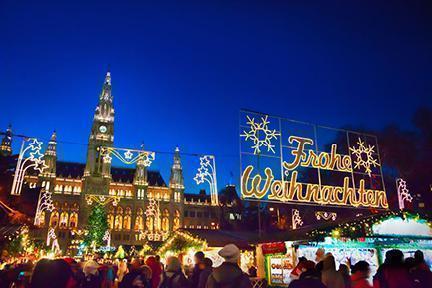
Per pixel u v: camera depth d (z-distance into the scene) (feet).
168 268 26.58
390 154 147.84
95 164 397.60
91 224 313.32
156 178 450.30
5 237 79.46
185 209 422.00
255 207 239.71
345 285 25.07
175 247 97.81
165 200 416.26
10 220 92.68
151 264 33.76
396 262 22.04
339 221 54.34
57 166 412.36
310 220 141.79
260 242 64.18
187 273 41.96
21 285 34.55
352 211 126.62
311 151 74.43
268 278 60.34
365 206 77.30
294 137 72.95
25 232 96.58
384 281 21.74
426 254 55.67
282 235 58.70
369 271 23.98
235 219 315.58
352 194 76.23
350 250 54.75
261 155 67.87
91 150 401.90
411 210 55.62
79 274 31.60
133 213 393.29
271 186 66.85
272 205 155.22
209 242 75.41
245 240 74.74
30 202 114.01
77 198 383.24
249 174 65.41
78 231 345.51
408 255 55.31
